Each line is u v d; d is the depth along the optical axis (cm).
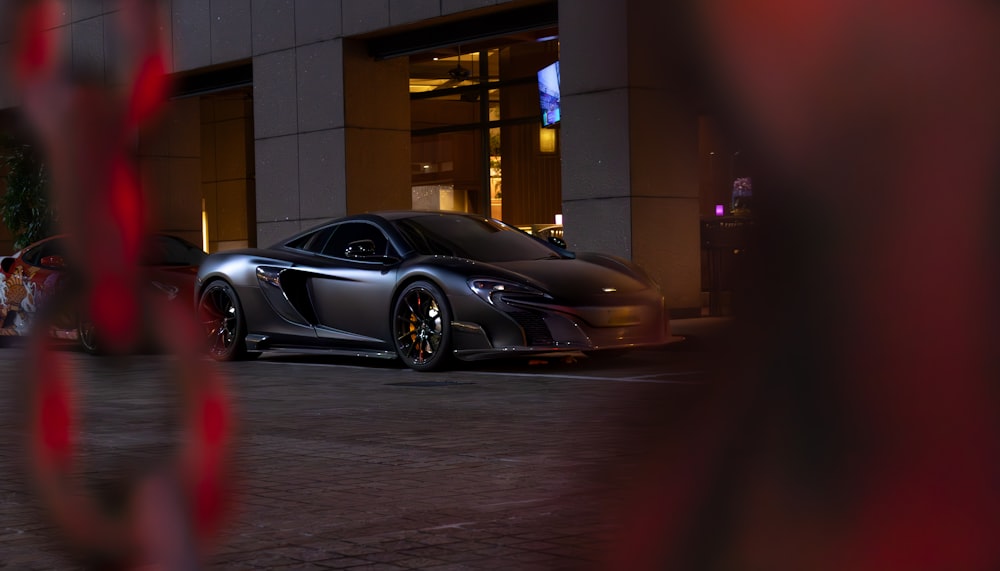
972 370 86
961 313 85
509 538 303
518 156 1575
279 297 958
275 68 1622
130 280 95
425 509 354
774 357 92
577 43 1233
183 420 116
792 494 104
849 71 79
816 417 94
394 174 1584
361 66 1553
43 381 119
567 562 265
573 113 1245
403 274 876
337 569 275
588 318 816
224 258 1006
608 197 1221
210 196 2330
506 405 645
